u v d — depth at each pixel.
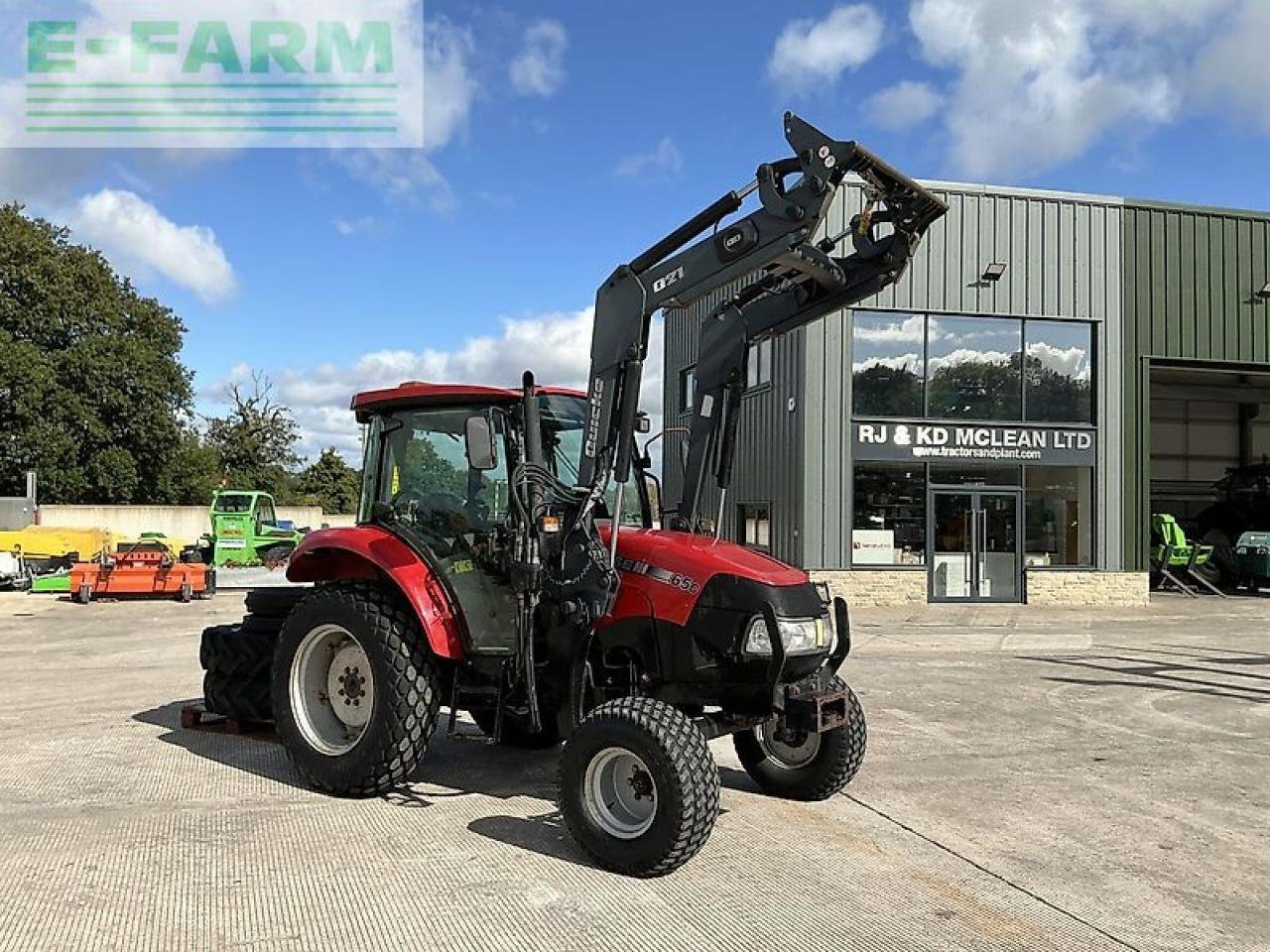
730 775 6.52
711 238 5.27
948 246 17.81
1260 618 16.48
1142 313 18.64
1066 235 18.30
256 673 7.05
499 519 5.73
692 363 22.16
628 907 4.24
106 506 33.25
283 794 5.80
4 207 35.75
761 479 19.11
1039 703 9.00
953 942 3.95
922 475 17.73
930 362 17.80
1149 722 8.22
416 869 4.64
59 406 34.50
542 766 6.56
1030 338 18.23
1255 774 6.60
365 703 5.88
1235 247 19.08
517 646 5.37
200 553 27.05
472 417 5.35
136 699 8.76
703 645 5.06
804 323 5.98
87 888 4.33
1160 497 27.59
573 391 6.21
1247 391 27.39
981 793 6.11
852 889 4.50
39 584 20.11
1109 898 4.45
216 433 56.16
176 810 5.47
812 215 4.93
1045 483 18.27
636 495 6.21
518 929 3.98
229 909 4.13
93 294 36.75
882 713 8.53
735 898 4.36
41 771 6.27
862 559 17.48
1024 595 17.98
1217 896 4.49
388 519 6.03
